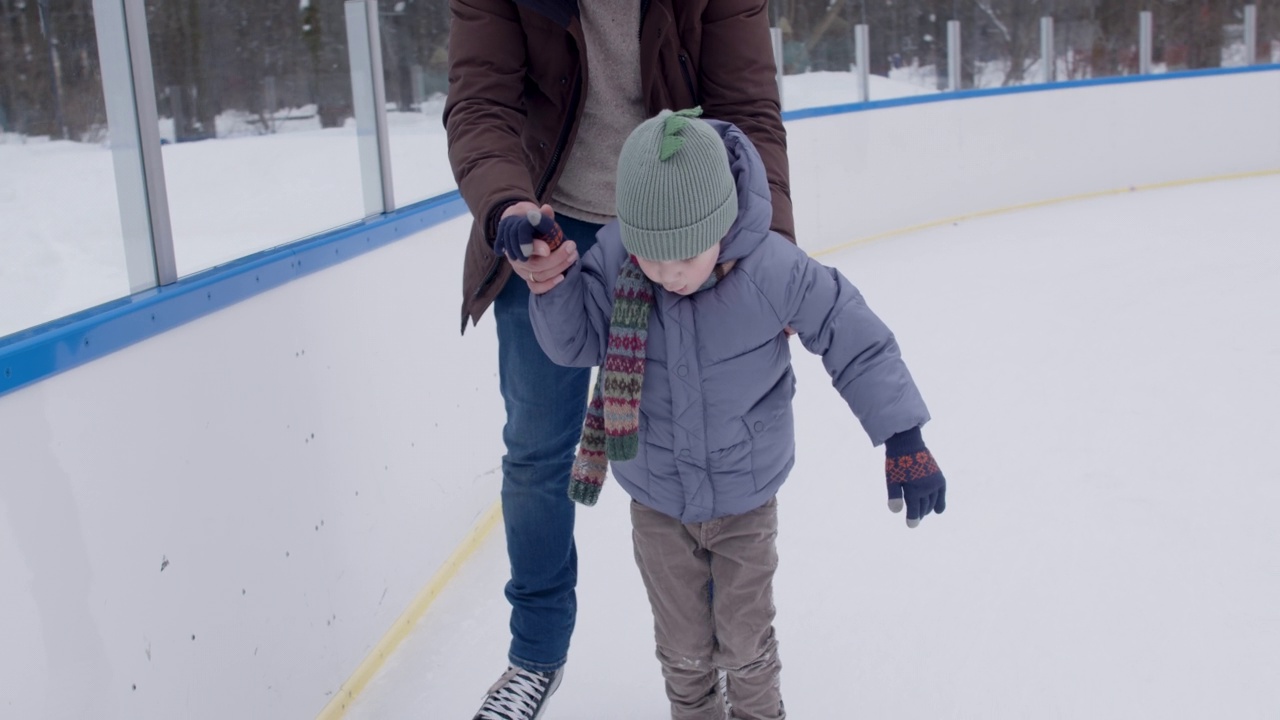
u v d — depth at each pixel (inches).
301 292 82.0
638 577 105.2
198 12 101.6
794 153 271.1
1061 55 378.9
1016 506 115.8
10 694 50.4
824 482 127.5
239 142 103.7
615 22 66.6
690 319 62.9
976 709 79.7
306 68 109.1
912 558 105.0
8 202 64.0
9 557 50.5
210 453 67.7
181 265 77.5
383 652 92.1
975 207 346.3
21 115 64.6
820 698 82.0
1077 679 82.7
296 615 78.4
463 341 119.6
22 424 51.4
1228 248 267.0
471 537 117.1
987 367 171.2
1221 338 181.2
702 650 70.7
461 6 66.1
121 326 58.3
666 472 66.7
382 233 99.0
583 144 70.2
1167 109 398.6
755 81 69.2
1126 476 122.4
